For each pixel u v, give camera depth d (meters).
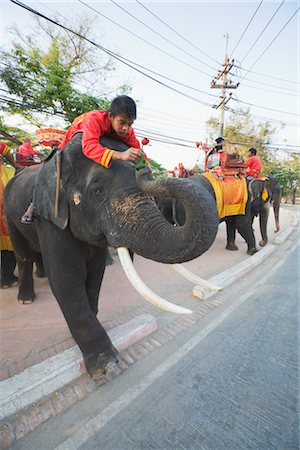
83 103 8.55
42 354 2.16
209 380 1.92
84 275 1.85
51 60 8.84
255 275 4.17
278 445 1.45
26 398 1.62
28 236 2.41
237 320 2.79
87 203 1.50
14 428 1.50
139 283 1.35
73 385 1.81
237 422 1.59
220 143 5.19
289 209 19.38
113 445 1.43
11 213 2.55
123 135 1.61
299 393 1.82
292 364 2.13
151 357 2.14
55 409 1.63
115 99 1.50
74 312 1.74
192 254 1.20
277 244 6.35
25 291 3.01
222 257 5.23
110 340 1.96
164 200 4.02
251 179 5.73
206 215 1.16
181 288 3.60
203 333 2.52
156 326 2.52
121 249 1.41
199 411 1.65
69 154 1.56
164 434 1.50
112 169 1.46
